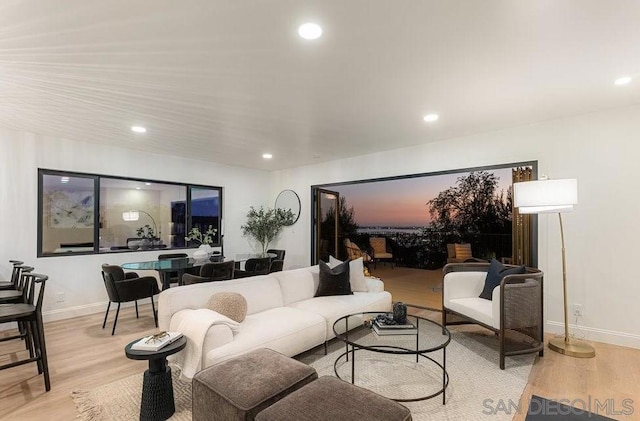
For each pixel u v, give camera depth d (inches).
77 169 173.2
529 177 162.1
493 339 134.2
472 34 76.4
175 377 101.9
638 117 123.3
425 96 114.4
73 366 110.2
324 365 111.0
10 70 92.7
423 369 108.2
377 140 175.6
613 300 127.1
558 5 65.5
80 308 171.0
